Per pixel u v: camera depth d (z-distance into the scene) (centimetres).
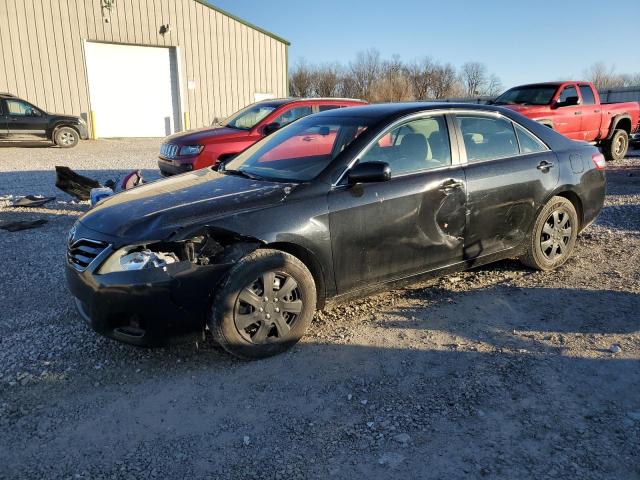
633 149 1630
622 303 452
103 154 1697
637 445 277
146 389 338
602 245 619
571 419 300
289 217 372
